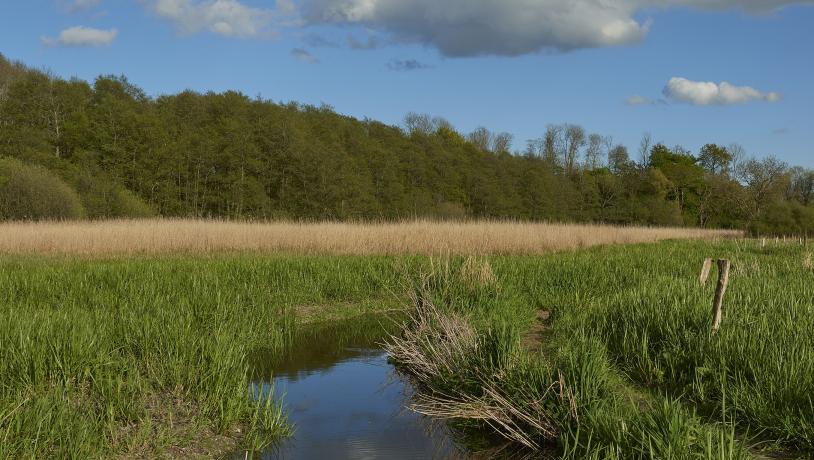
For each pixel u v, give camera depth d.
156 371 6.54
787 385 5.37
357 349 9.45
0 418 4.77
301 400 7.08
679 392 6.27
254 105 58.88
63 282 11.14
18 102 50.69
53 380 5.96
